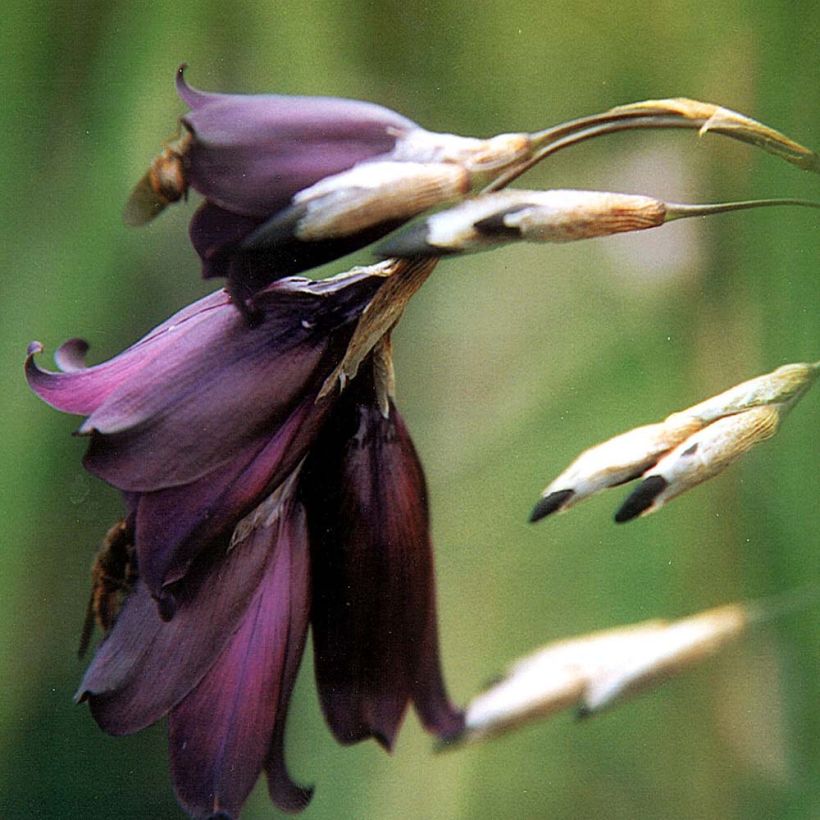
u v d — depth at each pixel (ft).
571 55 1.69
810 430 1.52
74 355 1.28
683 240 1.60
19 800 1.84
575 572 1.63
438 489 1.72
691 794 1.59
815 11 1.56
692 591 1.58
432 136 1.25
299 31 1.77
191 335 1.26
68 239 1.77
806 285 1.54
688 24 1.60
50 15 1.77
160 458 1.24
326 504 1.28
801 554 1.53
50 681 1.84
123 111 1.78
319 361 1.26
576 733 1.63
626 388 1.63
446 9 1.74
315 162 1.24
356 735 1.30
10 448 1.75
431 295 1.76
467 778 1.66
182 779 1.26
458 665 1.64
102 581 1.27
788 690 1.54
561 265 1.66
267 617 1.27
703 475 1.27
